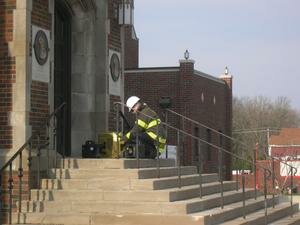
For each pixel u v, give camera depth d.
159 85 27.66
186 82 27.16
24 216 9.87
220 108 31.91
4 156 10.38
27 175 10.27
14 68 10.52
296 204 15.01
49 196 10.16
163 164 12.43
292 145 48.12
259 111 82.94
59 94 12.92
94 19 13.28
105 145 12.24
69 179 10.49
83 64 13.20
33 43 10.83
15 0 10.57
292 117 88.88
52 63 11.48
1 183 10.23
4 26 10.60
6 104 10.52
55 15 12.76
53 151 11.12
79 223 9.66
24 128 10.41
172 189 10.48
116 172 10.36
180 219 9.32
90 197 10.01
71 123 13.19
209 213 9.81
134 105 11.54
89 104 13.20
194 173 13.10
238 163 20.91
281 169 28.09
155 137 11.60
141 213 9.60
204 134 29.05
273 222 12.50
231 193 12.48
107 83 13.38
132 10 14.06
